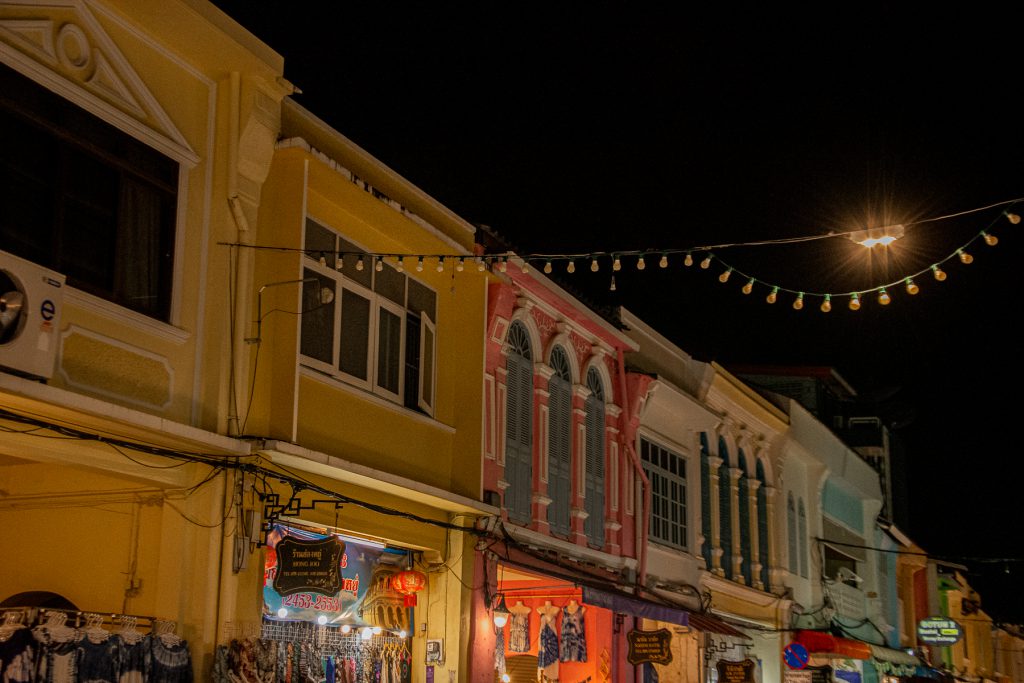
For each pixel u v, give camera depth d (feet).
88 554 36.52
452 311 49.39
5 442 30.22
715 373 74.74
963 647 143.54
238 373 35.88
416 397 46.01
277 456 35.68
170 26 34.73
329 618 40.50
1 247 29.60
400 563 44.93
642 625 62.39
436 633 45.80
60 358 30.45
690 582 69.67
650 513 65.77
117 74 33.50
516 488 53.26
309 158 38.75
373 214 42.68
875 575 109.60
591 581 54.80
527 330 56.13
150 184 34.37
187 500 34.71
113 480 36.45
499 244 54.29
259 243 37.96
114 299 32.58
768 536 84.23
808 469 95.20
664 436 69.46
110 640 30.40
